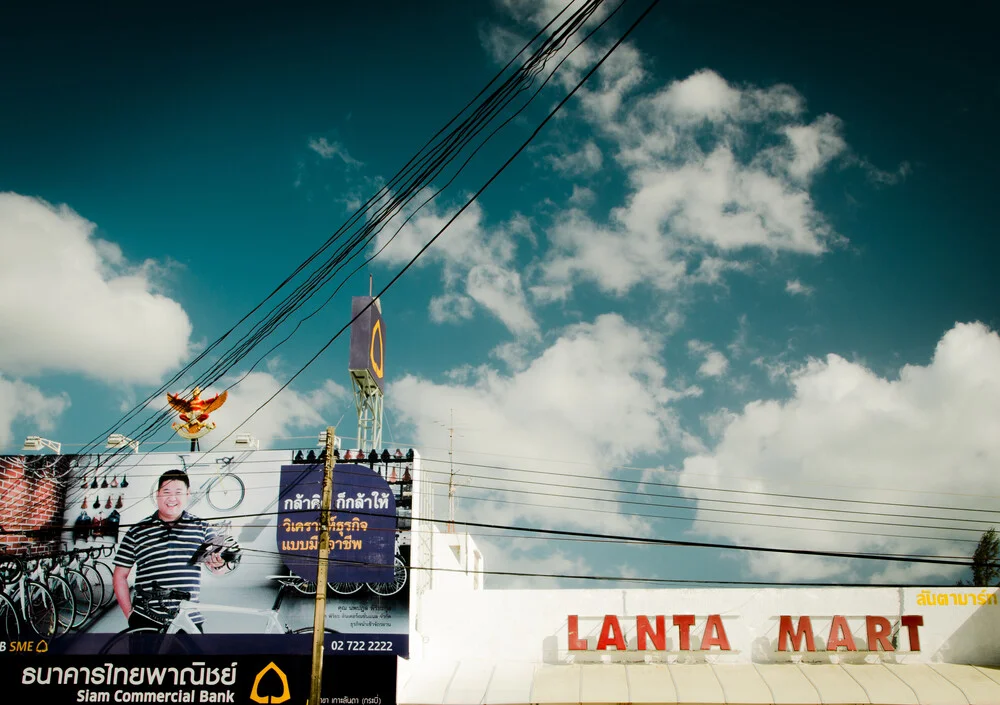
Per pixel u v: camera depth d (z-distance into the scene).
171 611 36.91
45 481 38.75
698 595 35.88
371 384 42.31
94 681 35.50
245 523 37.81
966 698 31.22
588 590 36.44
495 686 33.50
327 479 26.27
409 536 36.94
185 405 40.03
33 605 37.44
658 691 32.41
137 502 38.41
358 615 36.09
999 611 34.81
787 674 33.41
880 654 34.62
